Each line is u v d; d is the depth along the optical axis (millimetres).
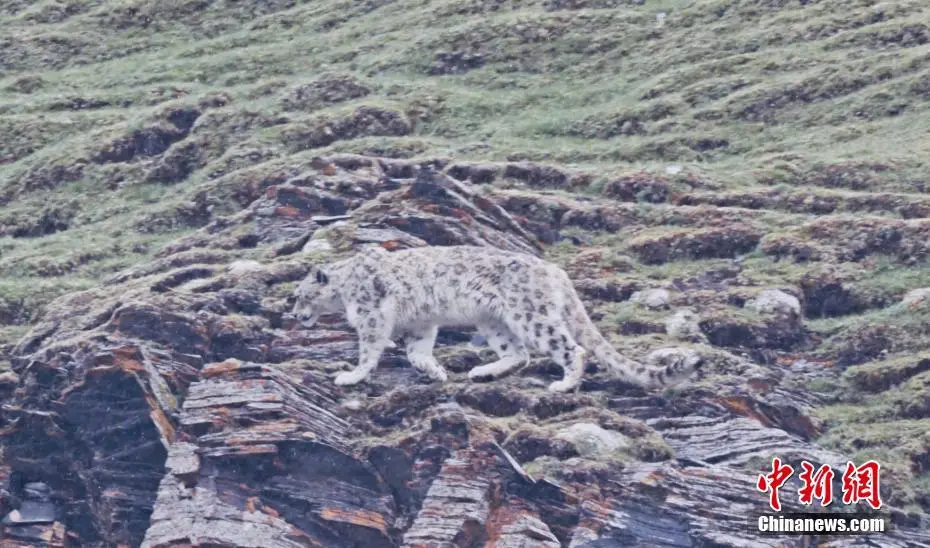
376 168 67875
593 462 42875
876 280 56562
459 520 40688
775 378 50312
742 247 60219
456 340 51844
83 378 47062
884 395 49750
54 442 46281
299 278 55438
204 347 49438
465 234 58250
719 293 56062
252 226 63031
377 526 42156
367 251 48344
